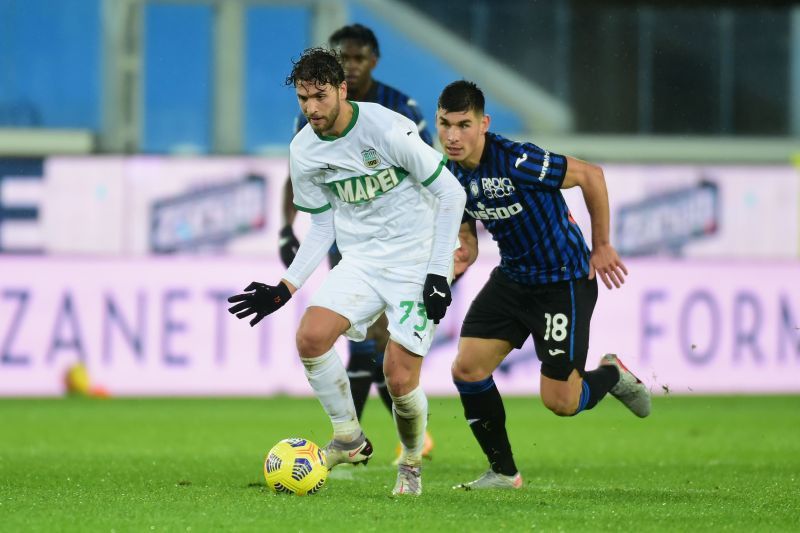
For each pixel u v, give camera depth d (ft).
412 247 62.23
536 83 195.62
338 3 186.29
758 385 159.74
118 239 157.69
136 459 89.04
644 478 77.61
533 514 55.42
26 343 152.46
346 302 61.72
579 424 128.36
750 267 160.25
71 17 182.91
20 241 157.48
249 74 184.24
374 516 53.57
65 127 182.80
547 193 66.13
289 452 62.18
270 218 157.89
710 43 194.39
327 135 61.16
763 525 53.36
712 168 165.07
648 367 158.71
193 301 153.99
